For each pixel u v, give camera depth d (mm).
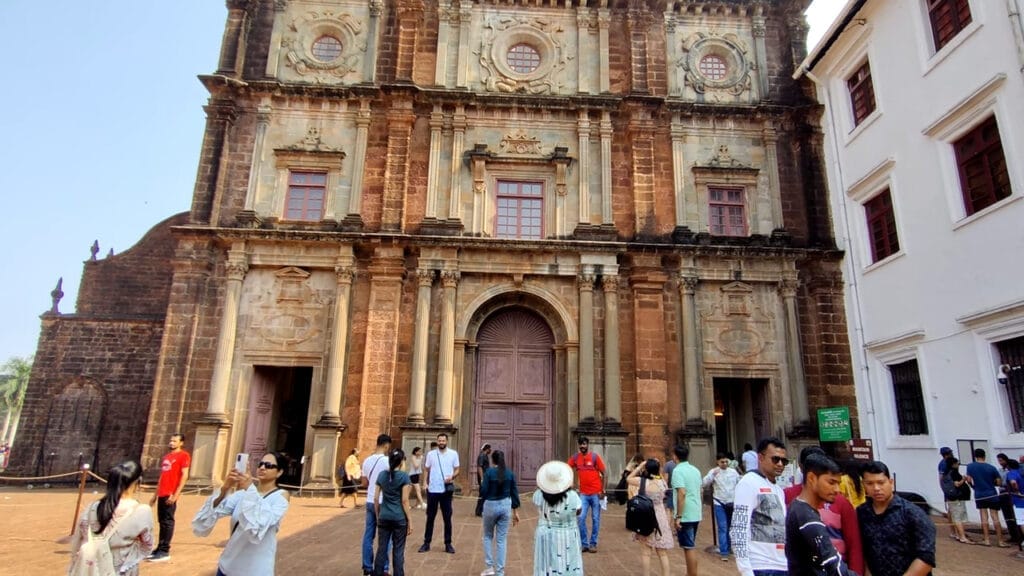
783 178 23469
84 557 5254
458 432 20438
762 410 22062
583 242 21438
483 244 21328
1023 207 13961
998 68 14789
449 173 22750
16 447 24078
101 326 25641
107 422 24641
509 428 21578
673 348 21484
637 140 23234
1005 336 14328
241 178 22344
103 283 28062
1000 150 14898
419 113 23375
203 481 19000
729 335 21766
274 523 5676
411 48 23844
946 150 16469
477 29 24531
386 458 9570
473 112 23438
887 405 18797
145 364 25328
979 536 13484
